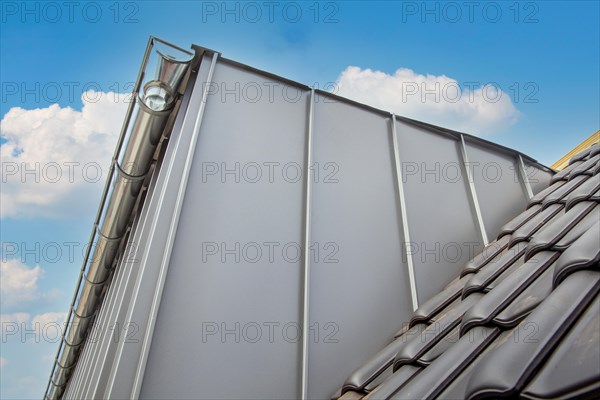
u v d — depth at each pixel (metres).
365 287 3.49
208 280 2.93
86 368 5.11
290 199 3.55
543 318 1.29
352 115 4.30
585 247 1.51
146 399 2.45
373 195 4.00
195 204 3.16
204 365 2.66
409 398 1.57
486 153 4.92
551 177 5.21
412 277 3.70
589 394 0.87
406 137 4.48
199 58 3.87
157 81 3.53
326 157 3.93
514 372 1.11
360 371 2.62
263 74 4.00
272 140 3.73
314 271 3.36
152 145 4.00
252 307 2.97
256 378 2.77
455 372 1.58
